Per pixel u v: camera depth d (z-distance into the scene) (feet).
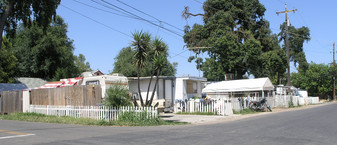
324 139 28.86
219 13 135.44
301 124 42.27
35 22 74.95
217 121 53.47
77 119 51.72
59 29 135.54
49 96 63.10
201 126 43.45
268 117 57.36
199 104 71.82
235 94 101.91
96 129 39.99
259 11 147.95
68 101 59.62
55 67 127.54
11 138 31.32
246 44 129.08
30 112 63.98
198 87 98.89
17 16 70.38
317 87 197.47
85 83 69.62
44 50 121.49
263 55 133.18
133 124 45.62
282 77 189.37
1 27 64.59
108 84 65.41
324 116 55.31
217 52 128.26
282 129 36.88
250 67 135.64
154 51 56.24
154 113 48.21
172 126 44.32
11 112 69.51
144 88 83.56
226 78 135.44
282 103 102.37
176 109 74.74
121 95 51.78
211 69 133.28
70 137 31.65
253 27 147.02
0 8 69.05
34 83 112.16
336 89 198.49
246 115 67.36
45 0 69.62
